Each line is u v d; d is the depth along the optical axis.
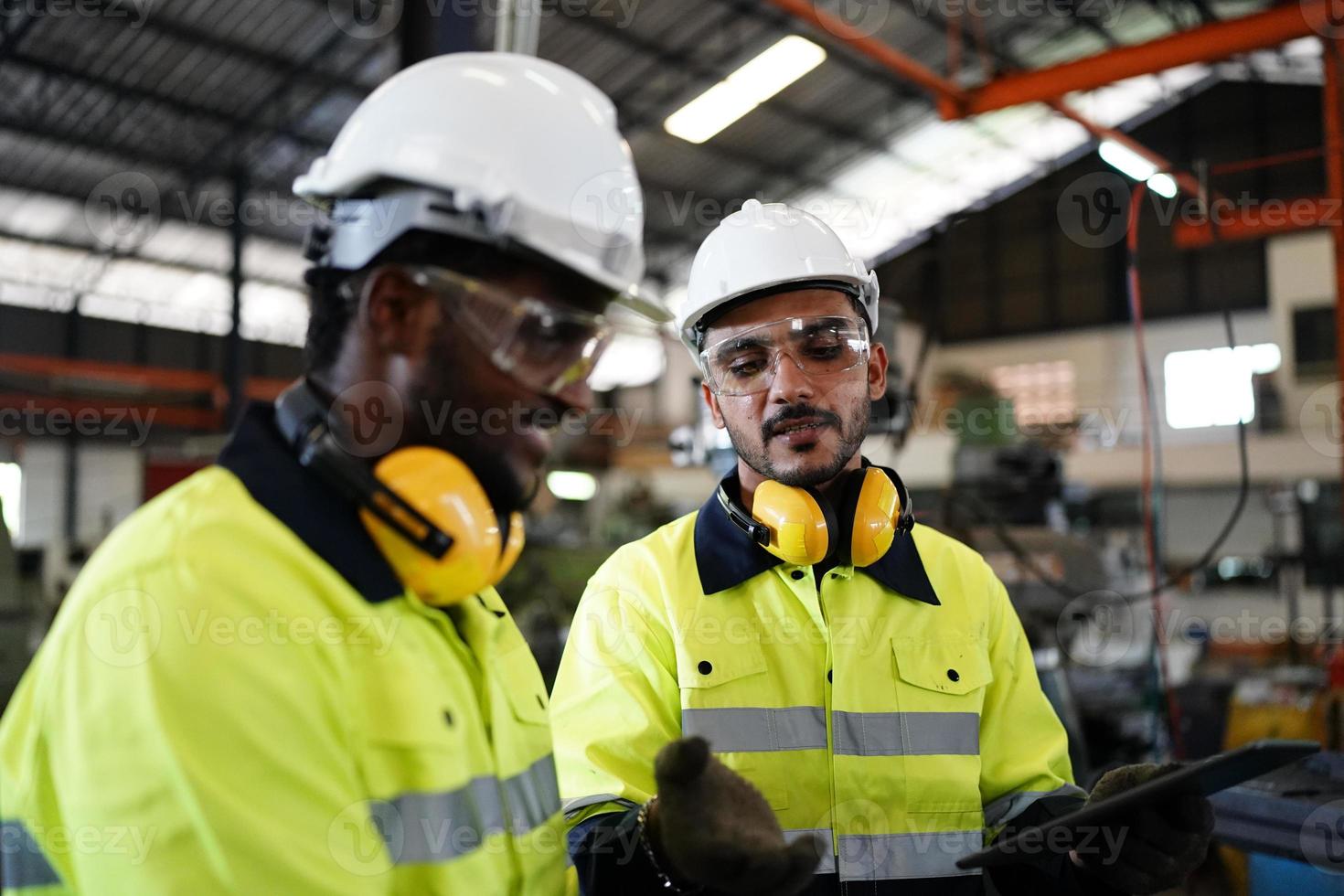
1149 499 3.56
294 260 12.73
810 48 10.42
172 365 13.12
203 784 0.69
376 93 0.94
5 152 9.80
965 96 6.66
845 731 1.36
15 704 0.81
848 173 13.85
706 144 12.29
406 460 0.83
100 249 11.62
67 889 0.75
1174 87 14.94
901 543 1.50
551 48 9.96
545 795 0.99
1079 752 3.01
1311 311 13.52
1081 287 16.02
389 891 0.78
